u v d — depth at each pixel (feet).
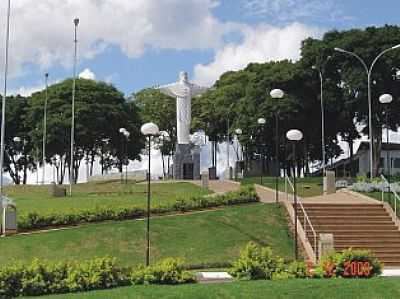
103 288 59.06
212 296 54.60
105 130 255.91
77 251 87.40
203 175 174.50
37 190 186.09
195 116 285.23
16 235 92.07
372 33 217.97
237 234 96.43
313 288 57.06
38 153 261.44
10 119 280.31
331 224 100.37
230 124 271.08
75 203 127.85
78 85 261.03
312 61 225.76
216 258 87.35
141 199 132.87
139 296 54.39
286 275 62.64
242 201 114.11
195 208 108.78
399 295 56.24
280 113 220.23
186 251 89.66
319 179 200.85
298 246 93.50
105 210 101.04
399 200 113.70
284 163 256.32
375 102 212.43
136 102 296.30
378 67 210.18
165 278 60.70
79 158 270.67
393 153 260.42
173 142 293.02
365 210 106.01
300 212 104.22
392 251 92.27
